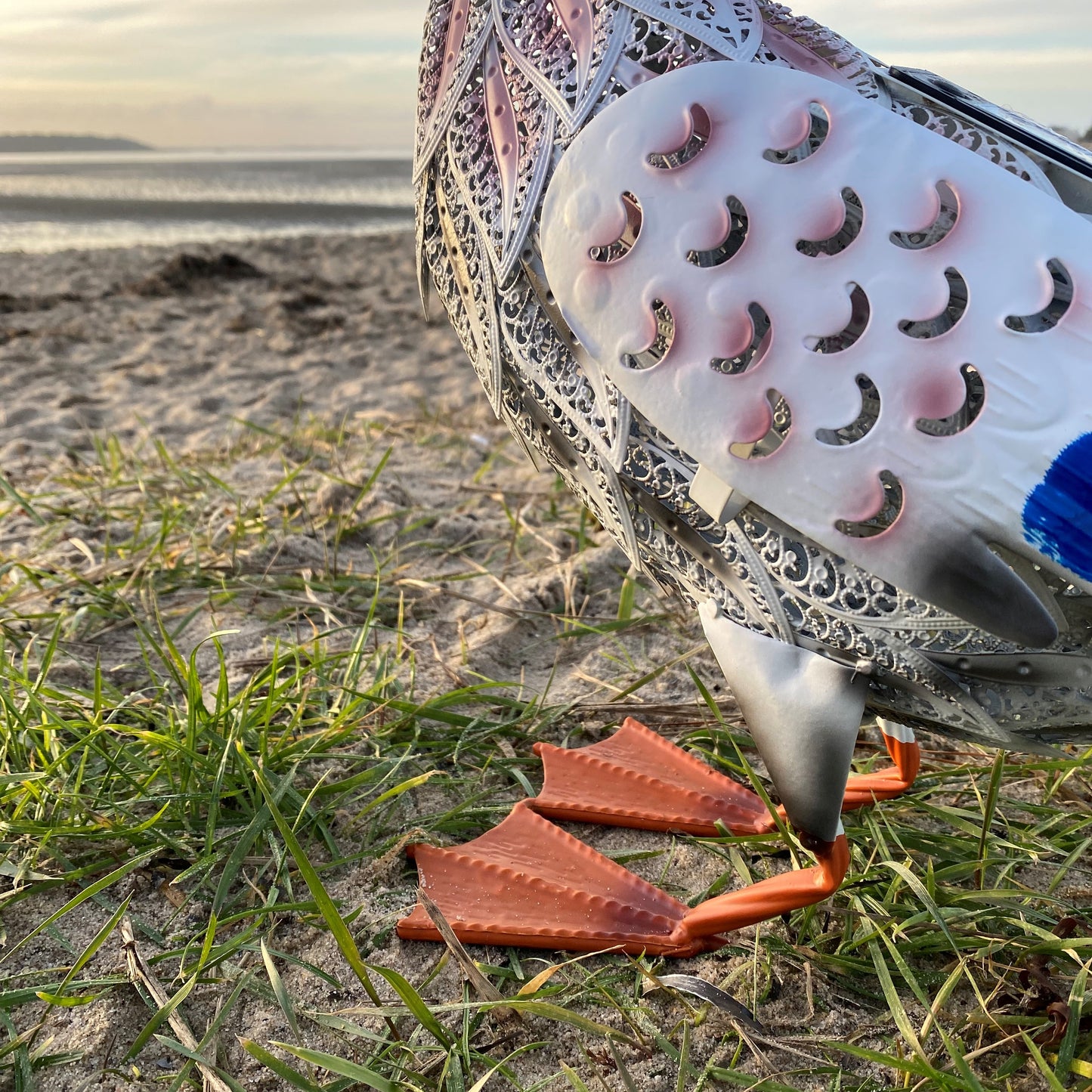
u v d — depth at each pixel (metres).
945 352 0.30
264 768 0.46
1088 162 0.33
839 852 0.35
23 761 0.47
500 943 0.41
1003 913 0.41
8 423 1.17
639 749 0.52
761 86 0.31
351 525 0.78
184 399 1.30
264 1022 0.37
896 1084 0.35
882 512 0.31
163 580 0.68
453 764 0.52
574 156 0.32
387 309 1.96
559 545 0.78
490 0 0.35
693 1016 0.37
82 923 0.41
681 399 0.31
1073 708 0.32
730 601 0.35
